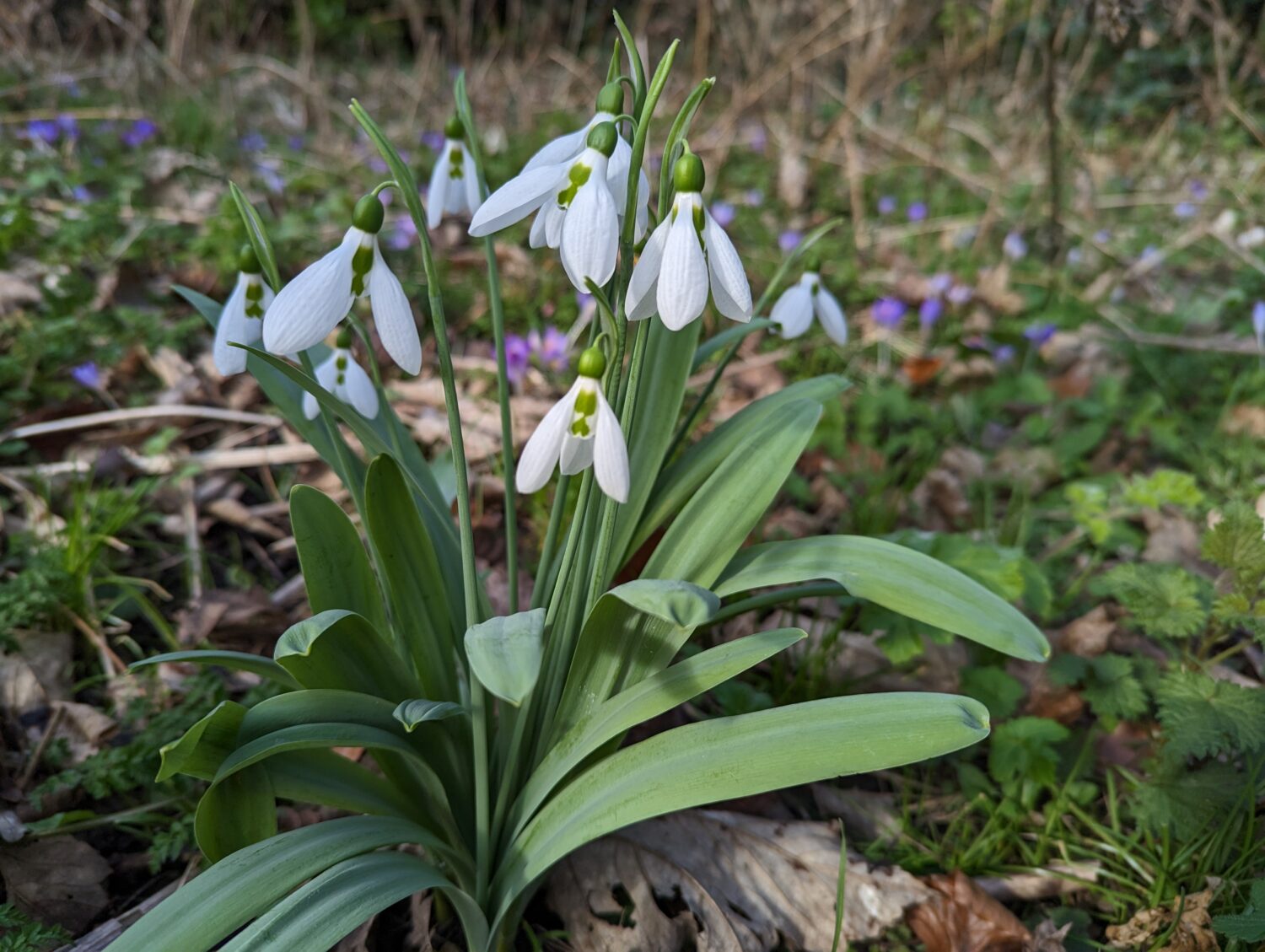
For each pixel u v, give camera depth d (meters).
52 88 1.06
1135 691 0.36
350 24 1.58
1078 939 0.32
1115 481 0.57
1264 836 0.33
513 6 1.42
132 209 0.77
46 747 0.35
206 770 0.22
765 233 0.91
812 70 1.14
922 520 0.54
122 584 0.43
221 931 0.21
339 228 0.79
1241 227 1.00
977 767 0.39
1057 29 0.76
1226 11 1.15
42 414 0.52
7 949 0.27
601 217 0.21
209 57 1.21
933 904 0.32
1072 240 0.95
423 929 0.30
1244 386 0.66
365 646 0.26
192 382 0.57
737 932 0.31
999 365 0.69
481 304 0.70
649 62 1.05
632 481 0.31
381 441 0.27
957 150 1.19
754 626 0.44
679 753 0.24
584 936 0.31
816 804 0.37
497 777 0.30
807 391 0.33
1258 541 0.34
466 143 0.30
